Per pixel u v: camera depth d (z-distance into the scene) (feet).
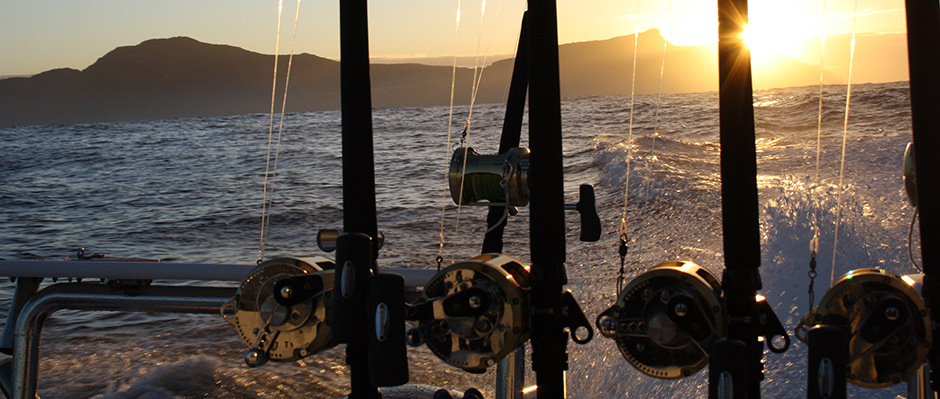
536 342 3.18
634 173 32.65
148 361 11.67
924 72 3.03
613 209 24.67
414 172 44.50
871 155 30.12
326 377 10.76
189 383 10.55
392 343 2.93
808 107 71.05
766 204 19.71
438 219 26.84
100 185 49.34
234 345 12.50
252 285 3.42
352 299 3.02
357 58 3.23
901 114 61.05
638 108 104.63
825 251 13.89
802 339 3.10
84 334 13.33
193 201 38.96
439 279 3.26
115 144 83.10
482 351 3.16
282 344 3.29
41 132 112.16
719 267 14.99
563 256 3.17
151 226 31.32
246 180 46.85
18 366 4.66
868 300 3.00
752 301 2.96
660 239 18.56
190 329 13.52
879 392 6.81
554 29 3.09
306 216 31.35
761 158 34.55
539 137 3.10
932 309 2.99
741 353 2.60
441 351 3.24
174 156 65.57
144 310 4.57
